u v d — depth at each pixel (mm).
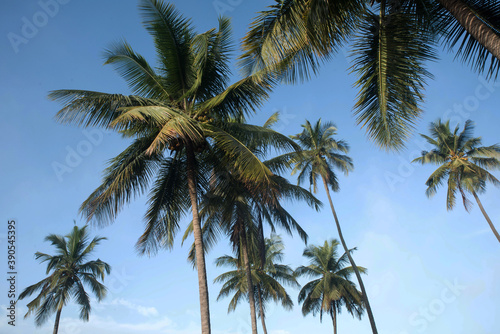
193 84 13906
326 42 7102
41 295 28453
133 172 13445
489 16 5855
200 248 12398
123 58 13039
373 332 25047
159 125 12758
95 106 12180
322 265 36906
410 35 7426
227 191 16391
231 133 13750
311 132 31000
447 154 32406
